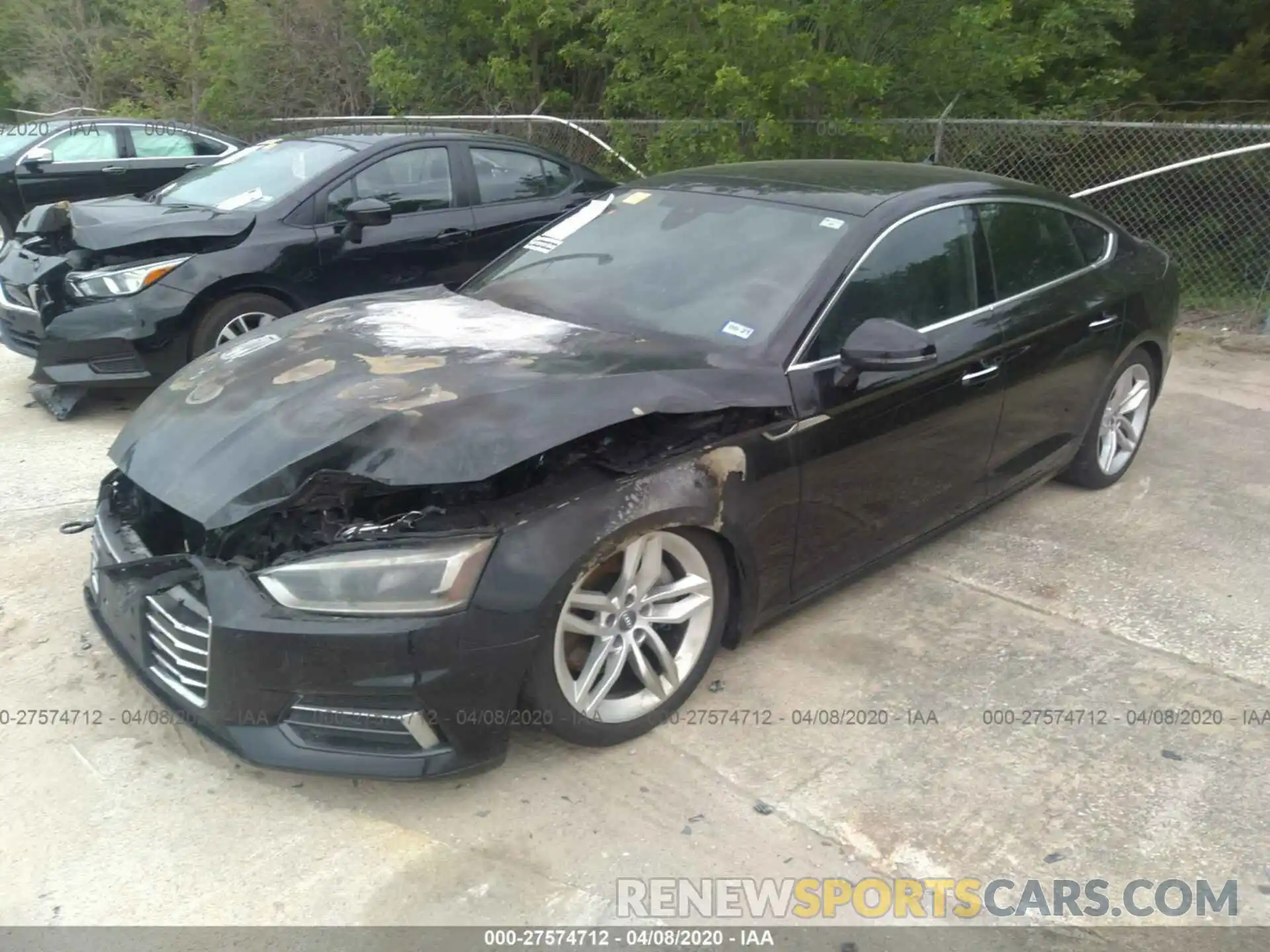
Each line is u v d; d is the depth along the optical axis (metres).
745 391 3.21
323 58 15.46
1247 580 4.33
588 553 2.86
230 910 2.55
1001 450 4.29
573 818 2.88
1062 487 5.30
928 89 9.06
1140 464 5.64
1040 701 3.46
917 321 3.82
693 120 8.62
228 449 2.94
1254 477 5.47
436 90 13.33
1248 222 8.94
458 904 2.59
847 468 3.55
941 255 3.96
